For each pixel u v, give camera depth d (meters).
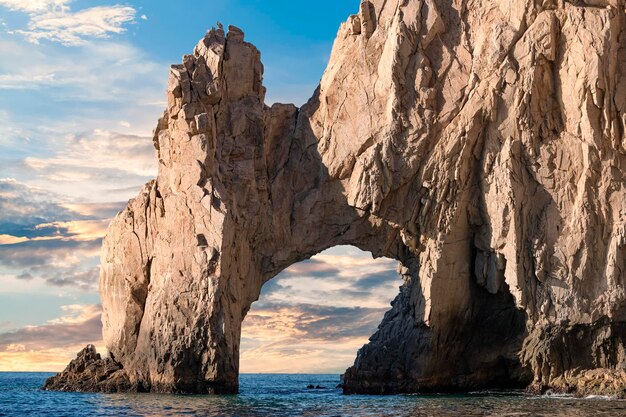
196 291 56.47
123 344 61.53
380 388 59.44
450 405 46.97
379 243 62.06
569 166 56.41
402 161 59.03
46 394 58.09
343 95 62.22
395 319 63.03
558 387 55.12
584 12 56.59
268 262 62.41
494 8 59.28
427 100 58.78
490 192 57.69
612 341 55.03
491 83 57.59
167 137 60.81
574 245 55.34
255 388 78.81
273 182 63.09
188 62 61.38
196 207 57.88
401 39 59.56
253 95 63.53
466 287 59.41
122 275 62.06
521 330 58.59
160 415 41.94
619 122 55.88
